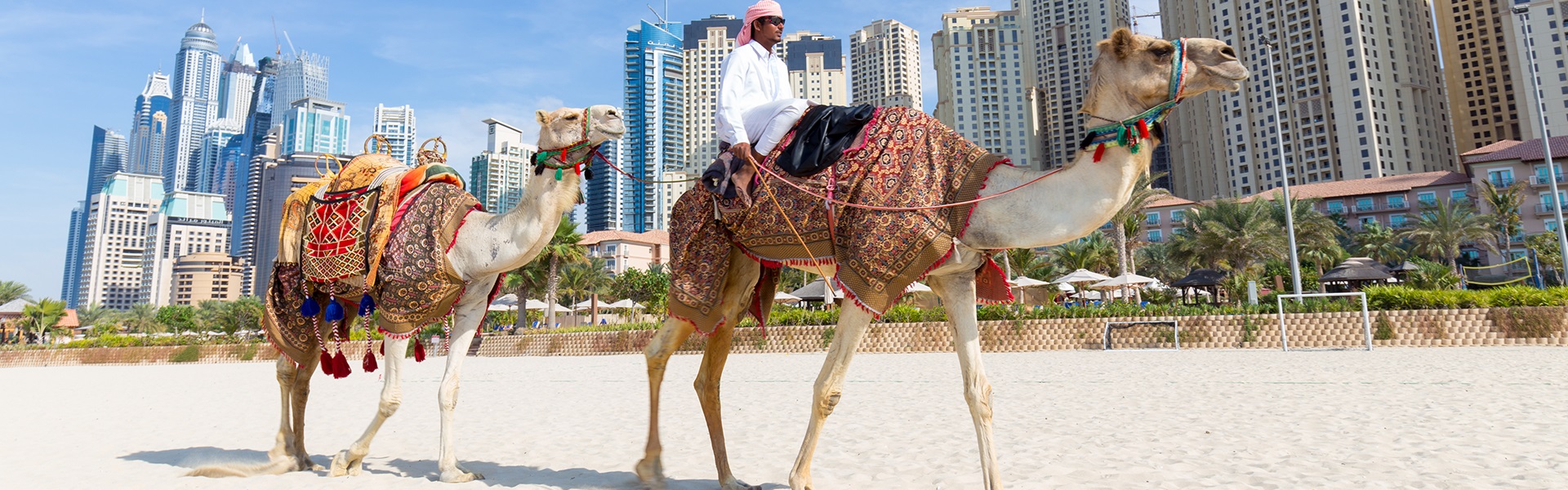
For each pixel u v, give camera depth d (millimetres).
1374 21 120000
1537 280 59031
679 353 30250
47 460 6895
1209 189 134875
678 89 177875
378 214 5473
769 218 4328
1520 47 102312
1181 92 3682
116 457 7094
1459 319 21094
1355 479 4910
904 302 28500
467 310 5555
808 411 10031
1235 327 23406
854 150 4191
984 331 26344
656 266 65250
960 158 4137
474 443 7805
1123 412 8914
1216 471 5332
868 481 5332
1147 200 43000
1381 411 8289
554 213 5102
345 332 6340
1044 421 8344
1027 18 181375
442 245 5355
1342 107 117438
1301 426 7363
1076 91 173875
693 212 4621
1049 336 25656
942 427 8070
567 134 4953
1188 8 138375
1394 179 86562
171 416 11234
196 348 41031
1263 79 126812
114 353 42625
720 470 4855
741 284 4727
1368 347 20422
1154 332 24250
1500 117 144750
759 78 4699
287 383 6086
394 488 5234
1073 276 40438
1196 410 8914
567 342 34625
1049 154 174750
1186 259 54812
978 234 3971
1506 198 60062
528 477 5688
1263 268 51406
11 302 74438
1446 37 152375
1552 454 5543
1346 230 74312
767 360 23766
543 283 46750
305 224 5820
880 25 199750
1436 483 4723
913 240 3939
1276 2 126000
